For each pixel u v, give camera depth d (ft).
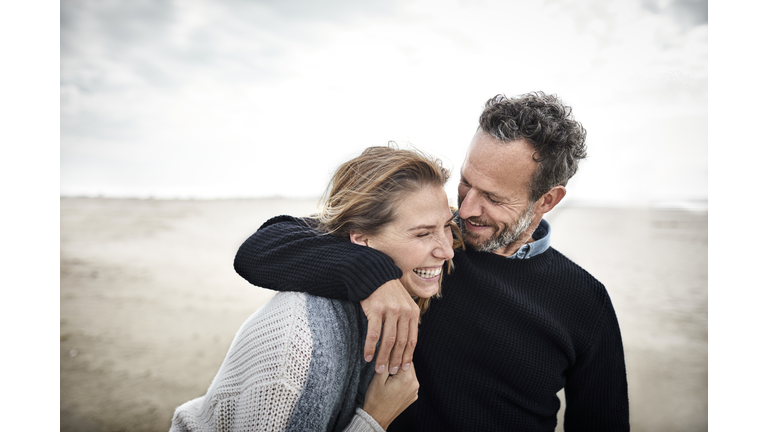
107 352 14.76
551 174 3.36
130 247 33.86
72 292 22.31
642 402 11.89
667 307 20.39
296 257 2.79
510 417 3.62
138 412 10.81
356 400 2.94
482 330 3.53
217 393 2.54
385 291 2.48
